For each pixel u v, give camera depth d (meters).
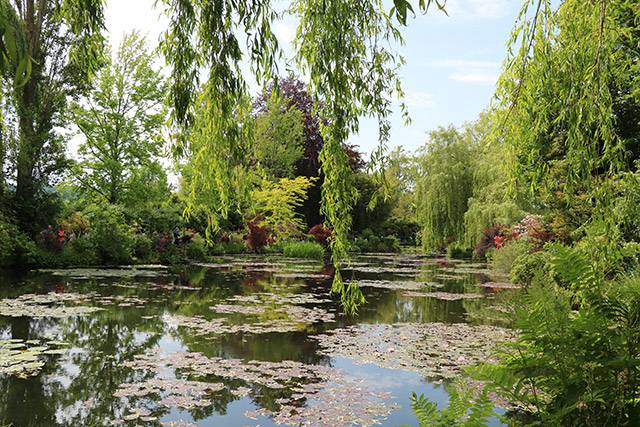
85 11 2.92
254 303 8.88
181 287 10.73
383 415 3.68
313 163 30.25
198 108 2.97
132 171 21.14
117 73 20.72
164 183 21.34
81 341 5.72
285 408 3.78
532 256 8.19
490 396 3.67
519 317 1.79
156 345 5.62
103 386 4.19
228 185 3.05
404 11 1.78
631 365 1.57
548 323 1.71
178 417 3.56
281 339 6.10
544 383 1.74
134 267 14.76
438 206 20.30
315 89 2.82
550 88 3.16
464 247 23.22
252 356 5.28
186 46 2.83
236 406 3.79
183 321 7.00
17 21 1.27
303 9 3.12
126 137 20.69
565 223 7.91
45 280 10.95
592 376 1.61
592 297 1.75
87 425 3.39
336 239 2.90
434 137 21.17
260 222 23.72
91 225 15.72
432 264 20.34
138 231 17.45
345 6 2.71
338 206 2.84
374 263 20.56
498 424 3.00
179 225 18.05
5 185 13.55
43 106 14.59
